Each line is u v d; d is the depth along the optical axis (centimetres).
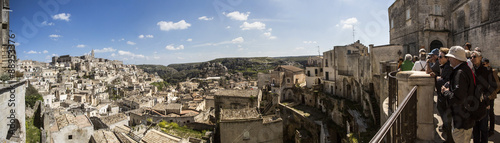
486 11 2042
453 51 552
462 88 514
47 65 16362
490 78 647
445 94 561
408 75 740
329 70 4144
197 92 11319
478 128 616
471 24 2239
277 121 3008
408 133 621
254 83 12481
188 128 4322
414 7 2617
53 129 2442
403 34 2897
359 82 3092
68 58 19612
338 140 2977
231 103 4581
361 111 2731
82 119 2861
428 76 671
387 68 1856
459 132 540
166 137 2952
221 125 2888
